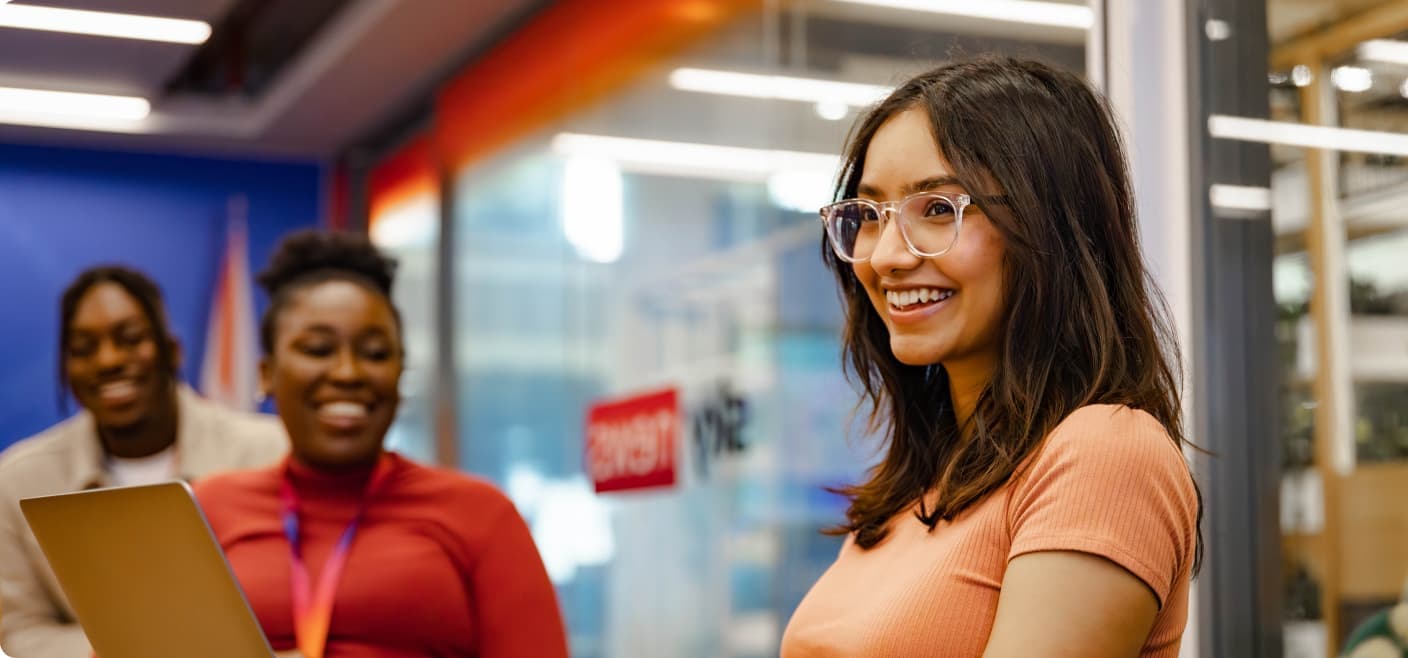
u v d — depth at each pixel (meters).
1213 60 2.50
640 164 4.86
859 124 1.41
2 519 2.46
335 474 2.06
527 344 5.72
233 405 7.70
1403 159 2.16
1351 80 2.26
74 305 2.67
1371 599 2.21
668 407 4.61
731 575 4.20
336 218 8.15
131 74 6.36
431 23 5.98
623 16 5.02
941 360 1.34
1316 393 2.31
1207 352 2.47
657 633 4.59
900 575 1.29
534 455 5.70
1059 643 1.09
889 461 1.48
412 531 2.03
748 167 4.21
